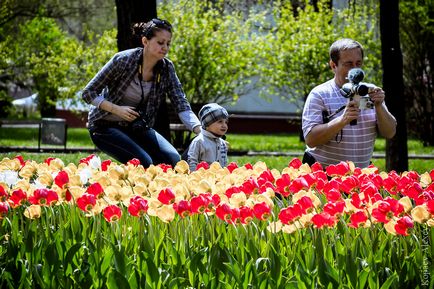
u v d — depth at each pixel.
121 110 11.80
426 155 33.03
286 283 5.86
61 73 41.19
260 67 38.16
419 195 7.66
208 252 6.62
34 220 7.43
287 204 8.51
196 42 33.84
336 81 11.13
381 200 7.04
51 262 6.34
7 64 46.12
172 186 8.22
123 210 7.75
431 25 37.69
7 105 57.03
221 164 12.23
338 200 7.38
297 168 10.27
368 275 6.03
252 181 7.92
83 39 54.97
